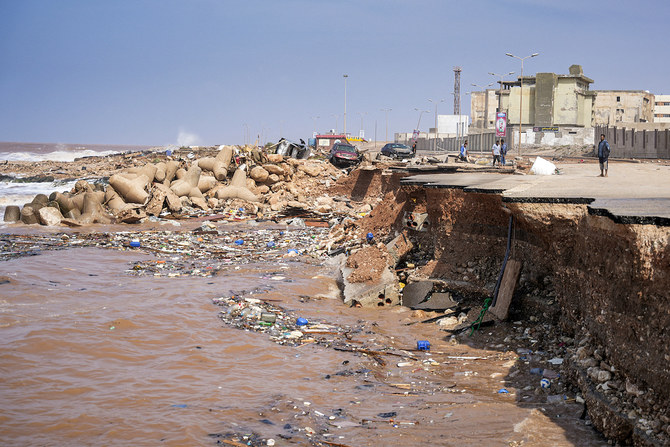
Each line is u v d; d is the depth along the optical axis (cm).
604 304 782
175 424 780
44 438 727
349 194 3934
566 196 1018
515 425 761
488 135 8462
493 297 1288
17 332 1122
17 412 796
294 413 833
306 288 1658
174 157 5134
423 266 1591
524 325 1184
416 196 1797
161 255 2133
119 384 915
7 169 7350
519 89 10044
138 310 1334
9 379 905
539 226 1047
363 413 842
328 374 1011
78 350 1052
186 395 887
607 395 726
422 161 4294
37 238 2412
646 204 851
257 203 3584
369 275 1566
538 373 959
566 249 1005
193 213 3378
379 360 1085
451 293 1438
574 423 758
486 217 1420
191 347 1111
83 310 1310
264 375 993
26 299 1384
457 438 738
